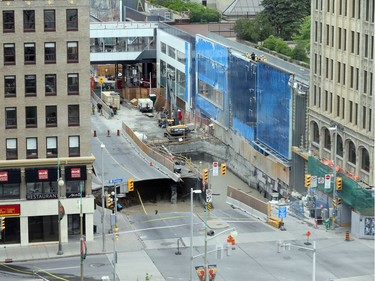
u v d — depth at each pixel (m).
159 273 126.31
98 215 154.12
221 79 198.75
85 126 139.38
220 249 122.75
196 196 168.62
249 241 139.25
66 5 137.25
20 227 138.88
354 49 149.25
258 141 181.25
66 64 138.12
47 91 138.12
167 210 163.25
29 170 138.25
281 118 170.62
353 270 126.69
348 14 150.25
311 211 151.12
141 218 152.88
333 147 155.50
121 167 178.25
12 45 136.75
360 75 147.00
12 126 137.75
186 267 128.88
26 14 136.75
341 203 146.12
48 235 140.00
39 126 138.38
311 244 137.12
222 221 149.88
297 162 165.00
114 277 116.12
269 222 148.25
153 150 184.38
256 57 181.62
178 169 171.75
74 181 139.75
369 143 144.88
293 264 129.25
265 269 127.50
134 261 131.50
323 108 159.62
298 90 163.75
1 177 137.38
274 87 173.25
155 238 142.00
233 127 193.38
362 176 148.00
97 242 139.62
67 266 130.12
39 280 123.06
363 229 140.38
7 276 125.75
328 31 157.88
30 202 138.38
